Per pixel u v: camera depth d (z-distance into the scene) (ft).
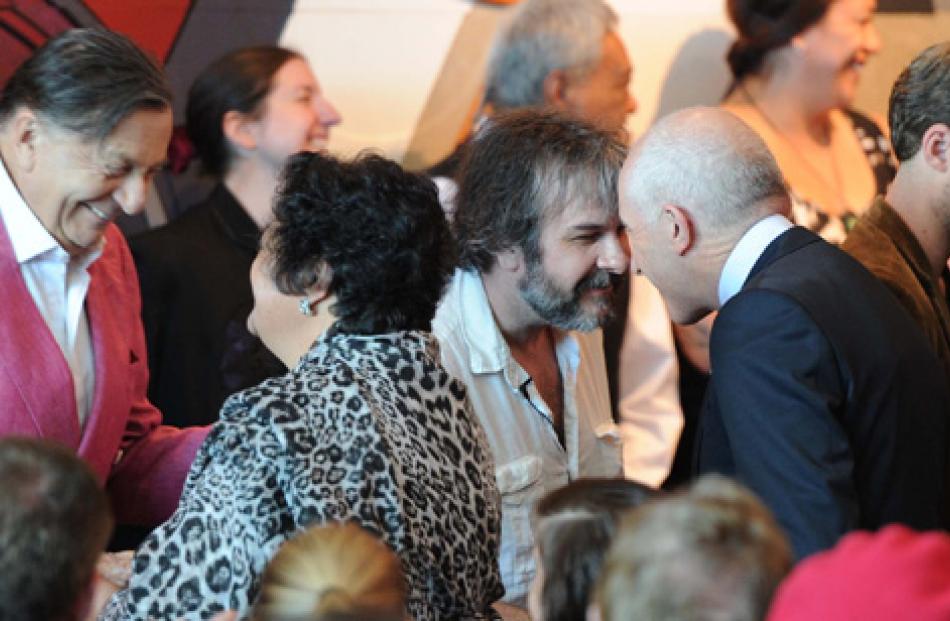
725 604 6.25
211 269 16.30
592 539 7.78
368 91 18.52
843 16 18.80
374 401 9.26
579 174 11.75
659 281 11.48
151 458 12.44
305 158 9.77
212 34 17.95
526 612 11.14
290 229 9.61
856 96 19.77
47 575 6.89
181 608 8.79
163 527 9.02
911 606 5.65
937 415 11.10
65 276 11.40
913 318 12.39
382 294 9.53
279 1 18.19
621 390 17.40
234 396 9.15
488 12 18.62
